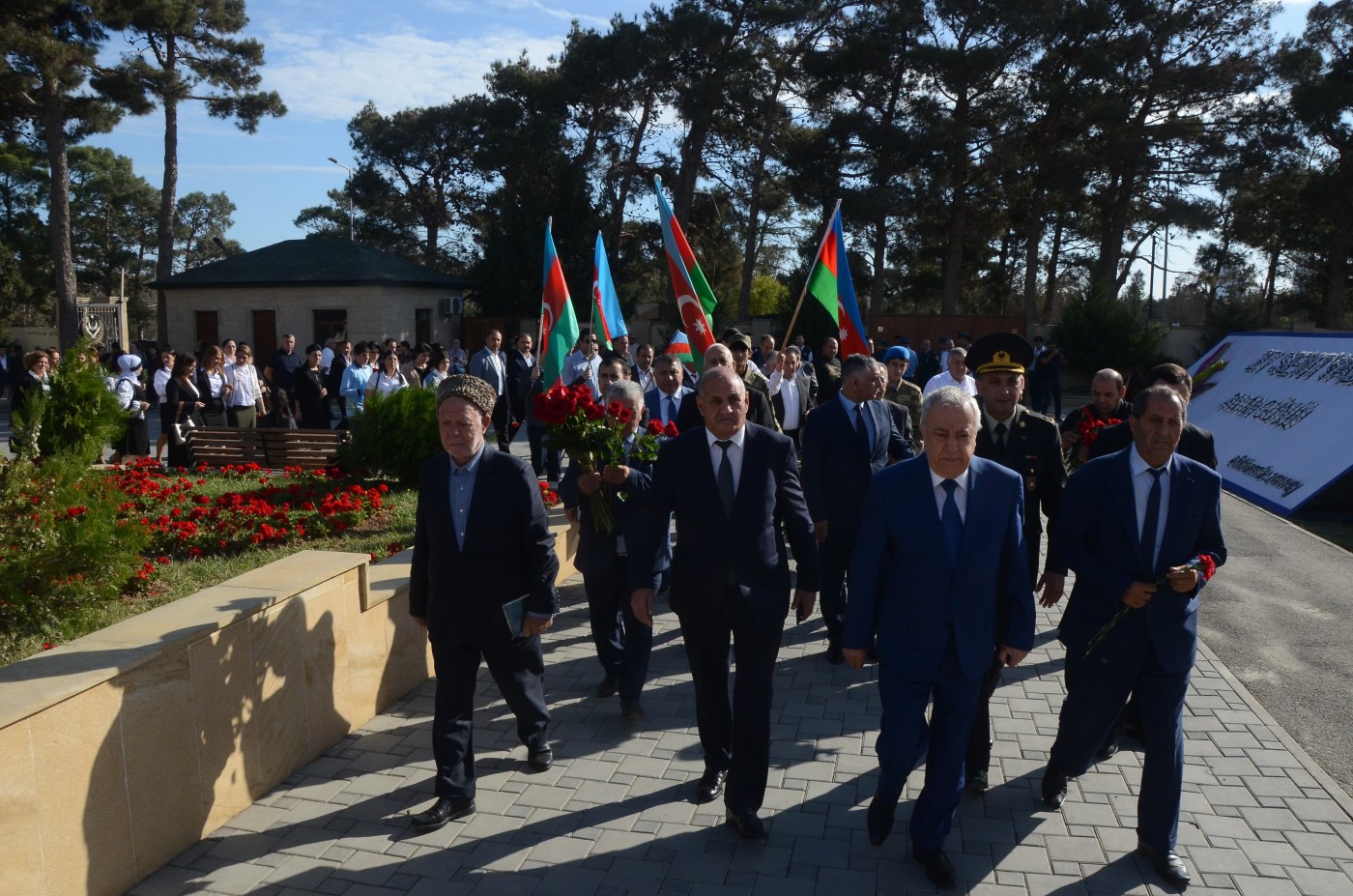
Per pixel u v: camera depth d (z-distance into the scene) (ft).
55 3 86.38
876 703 19.25
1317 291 151.33
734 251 147.43
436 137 160.97
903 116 116.98
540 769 16.24
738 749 14.06
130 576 19.92
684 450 14.39
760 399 23.59
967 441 12.74
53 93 94.22
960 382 30.68
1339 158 123.75
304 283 102.42
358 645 17.83
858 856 13.73
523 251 117.29
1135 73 116.98
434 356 51.08
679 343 33.12
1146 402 13.43
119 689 12.49
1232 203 131.03
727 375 14.05
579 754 16.89
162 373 46.19
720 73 112.37
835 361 39.83
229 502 27.07
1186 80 113.19
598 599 18.85
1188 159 116.88
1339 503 38.47
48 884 11.54
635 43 115.44
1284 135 113.70
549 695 19.58
